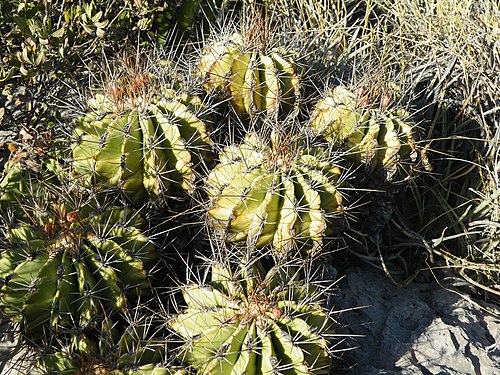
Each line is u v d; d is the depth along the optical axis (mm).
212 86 932
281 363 694
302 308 736
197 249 852
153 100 856
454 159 1076
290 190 774
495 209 1034
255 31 996
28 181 842
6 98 1115
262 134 871
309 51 1176
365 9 1419
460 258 1001
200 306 726
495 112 1125
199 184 843
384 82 1019
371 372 808
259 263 794
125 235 775
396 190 958
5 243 751
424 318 920
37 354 715
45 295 717
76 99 989
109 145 807
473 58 1174
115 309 733
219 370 688
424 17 1296
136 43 1185
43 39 1003
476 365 845
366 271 993
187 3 1257
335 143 902
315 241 792
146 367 676
